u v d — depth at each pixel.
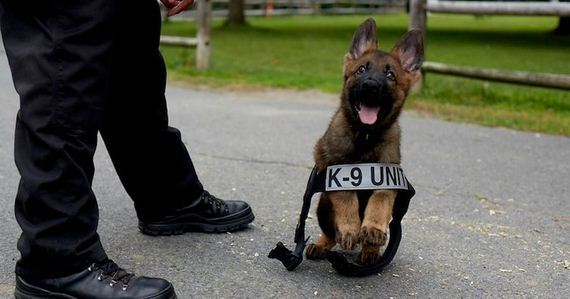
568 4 7.80
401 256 3.51
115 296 2.62
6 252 3.29
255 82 9.71
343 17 31.95
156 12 3.06
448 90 8.88
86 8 2.47
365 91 3.23
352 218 3.03
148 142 3.27
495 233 3.96
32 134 2.49
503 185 5.04
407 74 3.58
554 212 4.44
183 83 9.41
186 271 3.15
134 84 3.10
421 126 7.05
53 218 2.53
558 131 7.01
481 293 3.11
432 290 3.11
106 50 2.56
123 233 3.60
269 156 5.57
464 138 6.60
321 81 10.02
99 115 2.59
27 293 2.65
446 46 17.25
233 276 3.12
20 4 2.51
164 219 3.54
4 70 9.76
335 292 3.02
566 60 14.31
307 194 3.04
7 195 4.20
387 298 2.99
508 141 6.54
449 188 4.89
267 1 31.66
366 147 3.22
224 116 7.25
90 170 2.63
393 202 3.06
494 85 9.58
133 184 3.39
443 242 3.76
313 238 3.69
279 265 3.28
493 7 8.23
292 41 17.70
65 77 2.47
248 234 3.69
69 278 2.61
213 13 28.22
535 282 3.26
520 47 17.30
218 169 5.11
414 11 8.73
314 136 6.41
